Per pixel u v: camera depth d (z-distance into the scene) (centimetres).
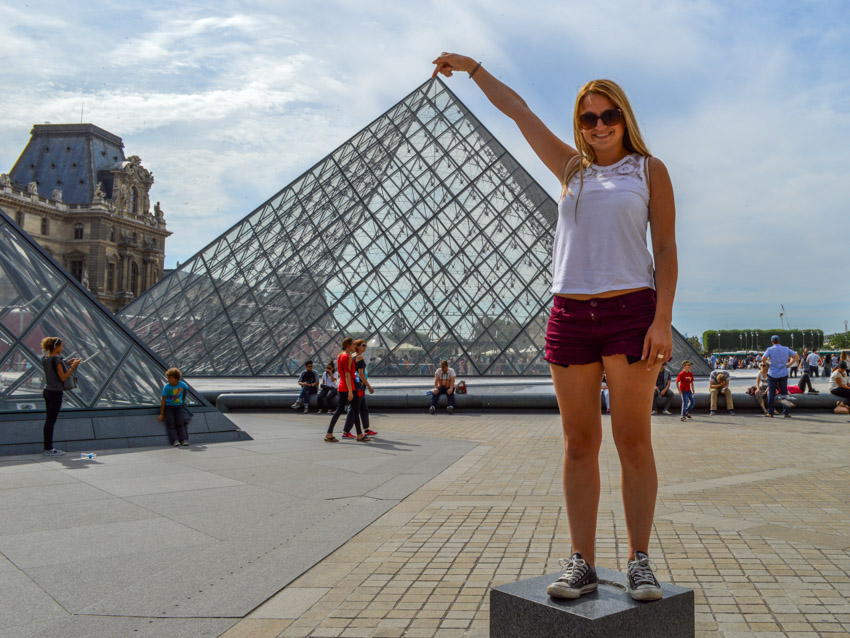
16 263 1822
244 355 4700
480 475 1273
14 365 1680
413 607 578
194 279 5284
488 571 677
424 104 6166
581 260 432
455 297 4881
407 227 5272
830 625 533
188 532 849
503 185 5566
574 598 416
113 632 535
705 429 2150
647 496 436
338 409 1827
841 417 2603
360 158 5894
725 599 593
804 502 1009
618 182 432
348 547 781
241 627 543
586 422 448
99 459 1476
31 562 721
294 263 5181
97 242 17088
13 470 1320
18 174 18612
